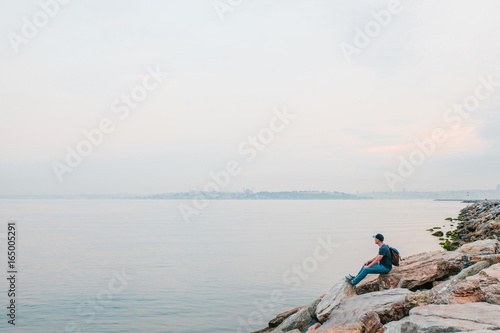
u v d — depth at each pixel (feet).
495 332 23.76
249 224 324.39
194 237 214.69
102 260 132.98
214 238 208.44
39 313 70.49
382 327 34.53
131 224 327.06
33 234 233.76
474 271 41.42
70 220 377.91
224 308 72.84
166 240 199.72
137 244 181.78
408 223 315.17
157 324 64.13
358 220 369.30
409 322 29.37
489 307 30.09
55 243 186.60
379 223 320.09
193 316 68.33
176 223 340.39
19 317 68.28
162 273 108.17
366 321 35.24
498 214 151.64
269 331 53.36
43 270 113.60
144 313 70.03
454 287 35.17
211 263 125.29
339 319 40.27
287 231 250.78
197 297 80.84
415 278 45.29
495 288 32.71
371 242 179.32
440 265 46.26
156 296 81.92
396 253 46.57
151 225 314.96
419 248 149.48
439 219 368.68
